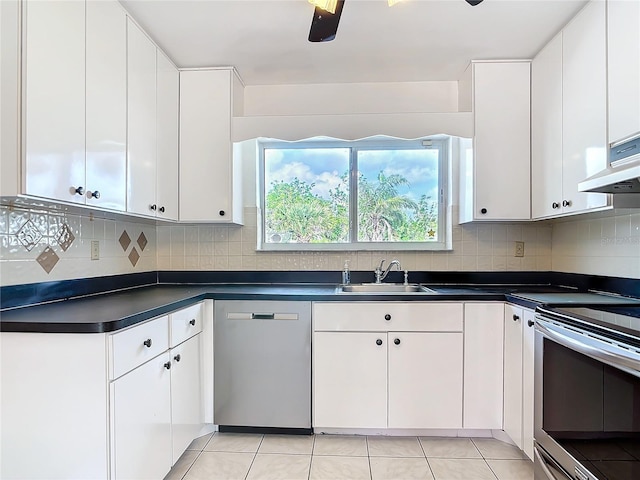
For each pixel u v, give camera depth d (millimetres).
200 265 2832
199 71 2502
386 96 2771
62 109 1435
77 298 1939
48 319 1374
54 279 1810
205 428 2309
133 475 1479
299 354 2225
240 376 2246
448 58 2408
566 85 2020
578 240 2412
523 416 1949
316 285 2732
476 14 1946
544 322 1625
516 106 2404
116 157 1793
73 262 1938
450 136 2570
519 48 2283
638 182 1540
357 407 2209
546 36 2152
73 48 1495
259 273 2801
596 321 1351
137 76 1984
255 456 2057
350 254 2787
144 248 2660
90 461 1331
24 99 1263
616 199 1721
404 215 2869
